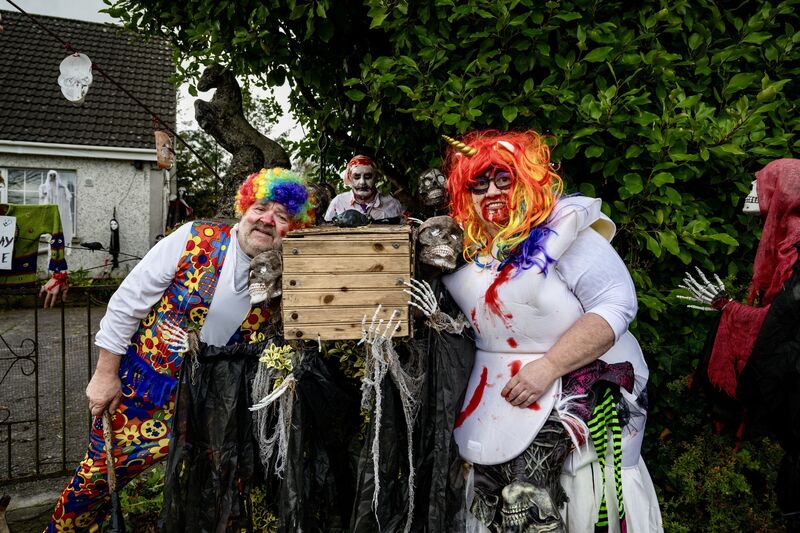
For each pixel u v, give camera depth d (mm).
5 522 2467
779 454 2270
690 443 2396
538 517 1531
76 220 11758
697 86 2279
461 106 2129
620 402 1737
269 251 1703
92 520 2172
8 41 12688
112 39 13648
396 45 2326
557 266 1650
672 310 2348
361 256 1607
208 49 2668
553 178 1819
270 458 1919
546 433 1612
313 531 1834
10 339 6500
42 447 3439
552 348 1609
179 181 15266
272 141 3793
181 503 1825
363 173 2924
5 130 11125
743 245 2385
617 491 1655
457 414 1730
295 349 1762
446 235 1656
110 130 11922
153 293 1942
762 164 2295
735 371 1957
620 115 2057
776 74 2340
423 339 1775
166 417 2064
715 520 2215
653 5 2268
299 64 2775
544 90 2078
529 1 2076
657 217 2070
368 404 1688
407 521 1688
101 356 1987
